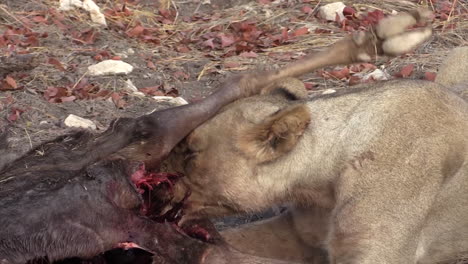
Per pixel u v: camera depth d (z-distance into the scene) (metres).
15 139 11.11
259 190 8.97
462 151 9.12
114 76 13.53
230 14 17.03
